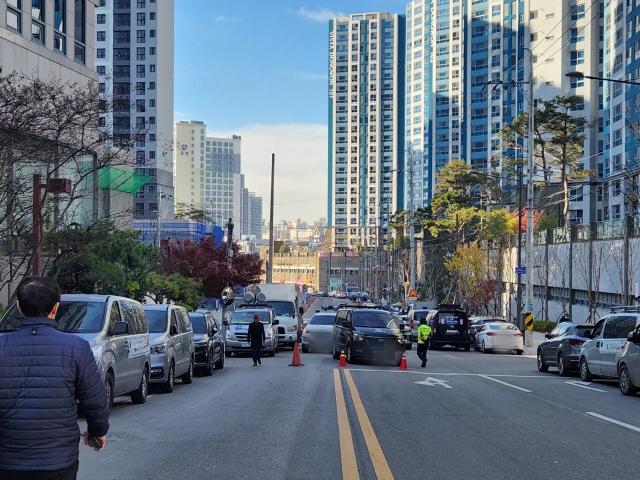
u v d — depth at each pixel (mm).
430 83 147125
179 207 121062
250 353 32656
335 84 195625
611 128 69438
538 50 99875
